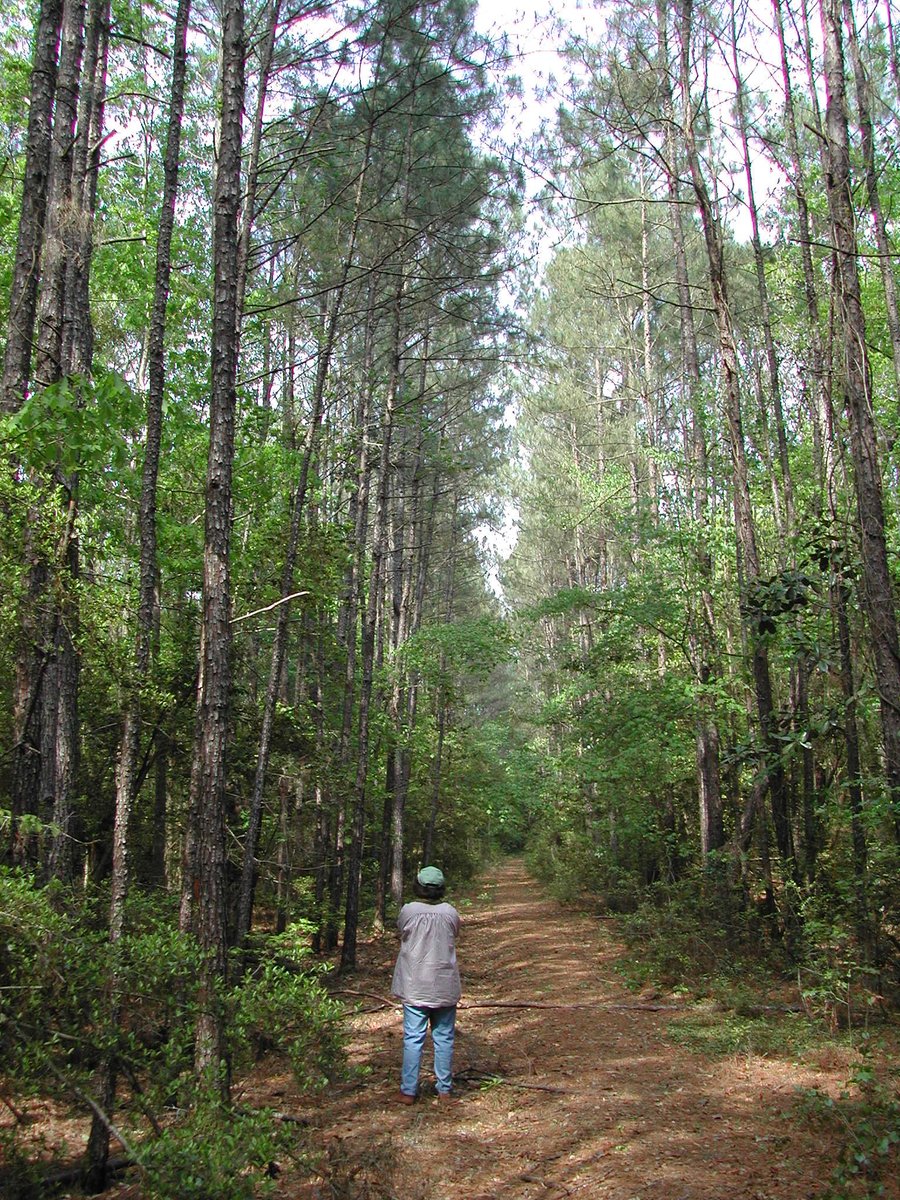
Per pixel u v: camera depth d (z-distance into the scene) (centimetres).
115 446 621
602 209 2184
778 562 1209
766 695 1149
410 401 1478
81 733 934
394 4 1086
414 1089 639
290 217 1467
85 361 827
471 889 2673
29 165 777
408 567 2338
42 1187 444
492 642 1872
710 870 1202
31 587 632
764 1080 643
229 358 583
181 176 1532
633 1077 675
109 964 412
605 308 2695
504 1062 750
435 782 2266
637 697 1541
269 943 962
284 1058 664
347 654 1511
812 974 896
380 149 1227
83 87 1081
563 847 2586
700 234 2255
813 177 1249
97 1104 397
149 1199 359
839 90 815
